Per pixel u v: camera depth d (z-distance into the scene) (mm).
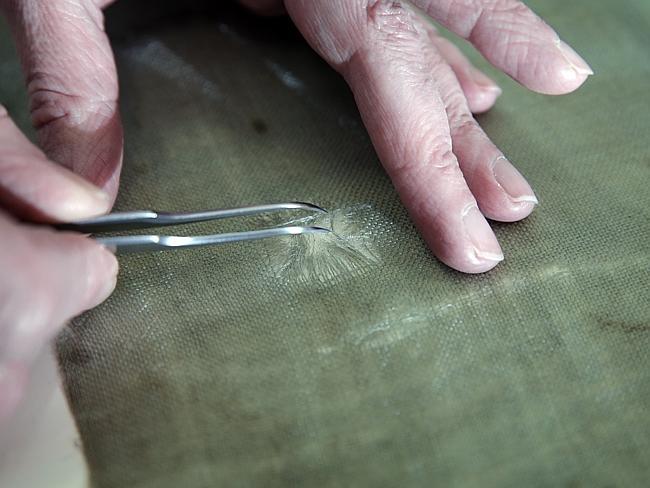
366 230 230
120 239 200
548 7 289
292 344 212
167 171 247
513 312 216
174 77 271
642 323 213
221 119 260
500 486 194
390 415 203
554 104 261
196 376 209
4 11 236
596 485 194
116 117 235
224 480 196
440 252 220
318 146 252
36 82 229
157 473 198
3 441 201
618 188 238
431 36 269
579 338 212
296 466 198
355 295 219
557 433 200
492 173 229
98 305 219
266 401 205
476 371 208
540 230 229
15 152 189
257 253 226
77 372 210
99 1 244
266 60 275
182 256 226
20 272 179
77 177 192
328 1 230
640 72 268
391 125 227
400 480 195
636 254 224
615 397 204
